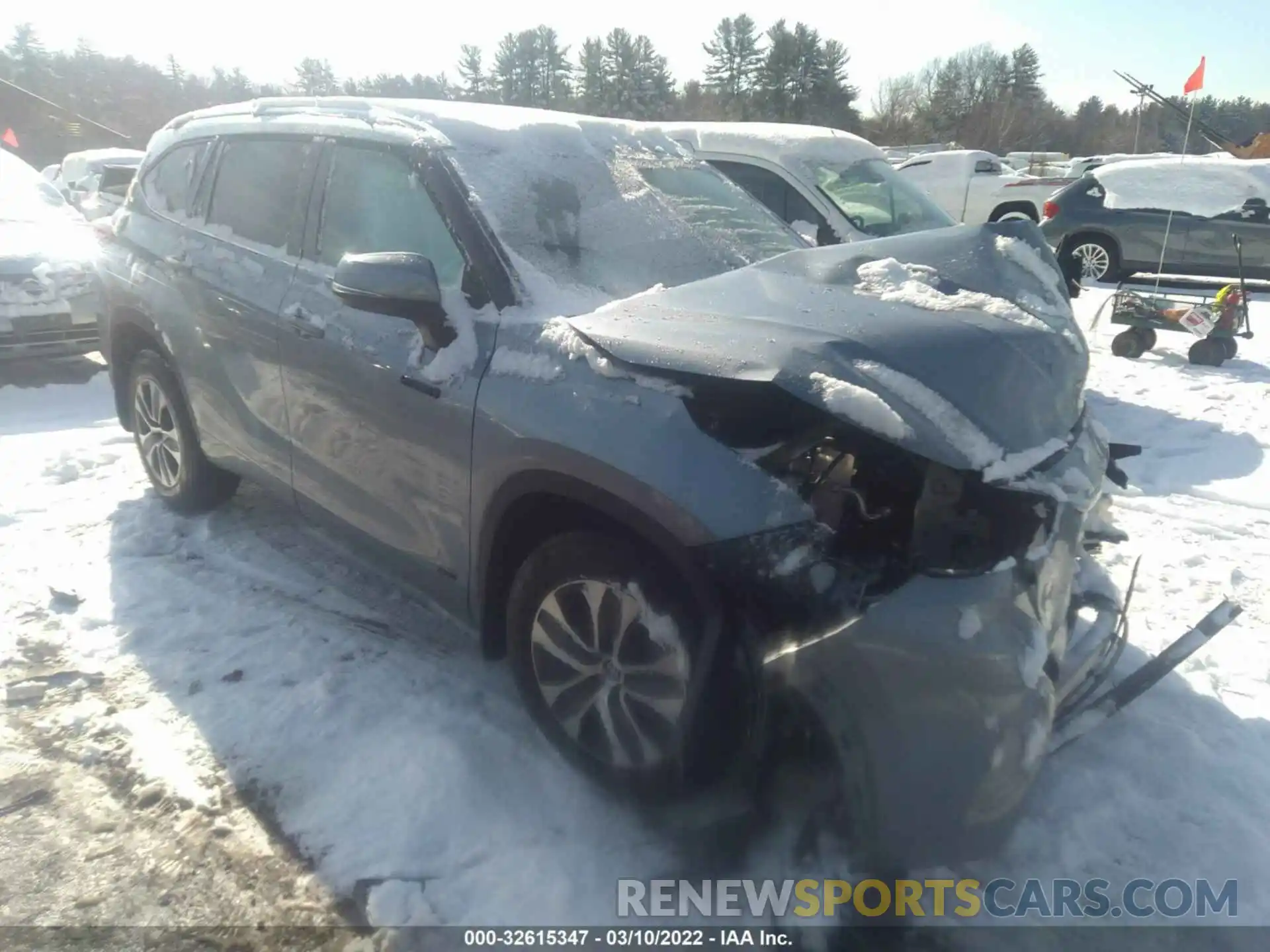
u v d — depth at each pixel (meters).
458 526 2.89
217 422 4.04
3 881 2.47
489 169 3.20
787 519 2.19
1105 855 2.57
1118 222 13.59
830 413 2.18
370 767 2.84
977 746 2.15
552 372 2.59
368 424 3.14
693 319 2.60
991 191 18.44
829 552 2.16
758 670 2.22
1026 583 2.24
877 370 2.26
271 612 3.73
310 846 2.57
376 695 3.19
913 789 2.13
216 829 2.63
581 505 2.59
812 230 7.07
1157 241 13.41
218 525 4.50
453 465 2.83
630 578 2.45
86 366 7.84
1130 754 2.92
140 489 5.00
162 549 4.27
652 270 3.18
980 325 2.53
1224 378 7.88
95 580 3.97
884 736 2.12
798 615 2.15
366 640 3.55
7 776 2.82
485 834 2.60
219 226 4.08
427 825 2.62
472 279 2.93
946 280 2.84
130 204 4.73
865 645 2.10
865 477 2.20
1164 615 3.82
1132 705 3.18
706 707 2.32
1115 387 7.61
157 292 4.23
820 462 2.26
